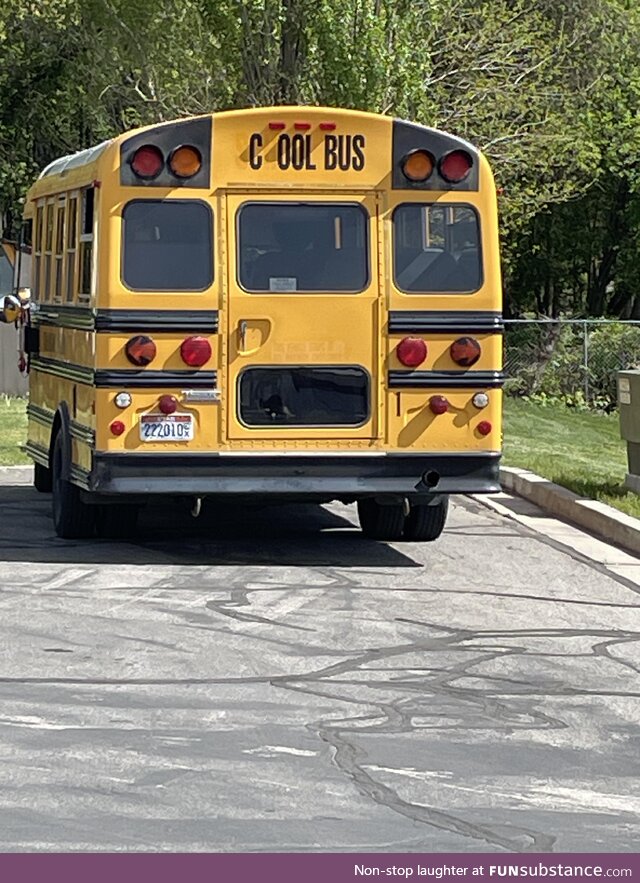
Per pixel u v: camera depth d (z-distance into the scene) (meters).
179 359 12.29
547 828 6.44
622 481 16.98
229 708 8.29
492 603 11.28
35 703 8.33
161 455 12.26
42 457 14.83
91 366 12.41
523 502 16.66
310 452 12.41
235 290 12.35
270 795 6.82
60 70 42.22
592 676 9.16
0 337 28.27
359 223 12.53
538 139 33.28
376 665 9.34
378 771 7.21
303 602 11.16
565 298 45.41
